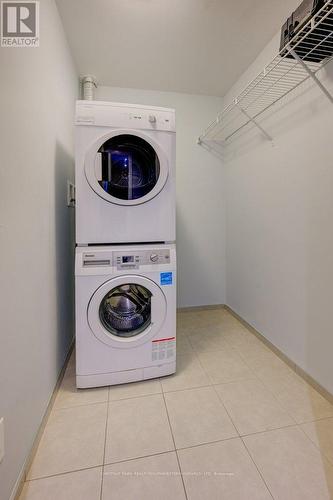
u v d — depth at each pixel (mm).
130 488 998
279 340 1940
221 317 2723
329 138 1434
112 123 1472
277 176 1915
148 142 1524
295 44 1295
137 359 1600
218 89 2615
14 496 936
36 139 1232
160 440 1209
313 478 1031
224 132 2779
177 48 2004
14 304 977
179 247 2805
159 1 1560
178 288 2840
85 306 1499
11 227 958
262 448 1164
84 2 1565
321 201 1506
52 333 1492
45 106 1372
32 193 1177
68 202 1938
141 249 1567
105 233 1527
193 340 2207
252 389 1569
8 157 936
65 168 1844
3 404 881
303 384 1618
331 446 1174
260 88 1826
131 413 1373
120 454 1137
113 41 1916
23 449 1036
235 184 2600
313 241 1576
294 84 1693
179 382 1634
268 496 969
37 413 1206
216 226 2879
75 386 1592
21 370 1036
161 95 2633
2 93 895
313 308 1589
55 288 1575
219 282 2943
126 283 1543
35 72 1221
